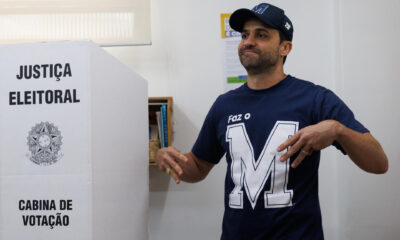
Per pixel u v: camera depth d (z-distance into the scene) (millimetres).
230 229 1180
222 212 1979
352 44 1852
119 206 1113
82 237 875
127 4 1948
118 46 1952
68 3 1940
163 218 1989
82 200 881
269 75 1232
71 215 880
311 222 1099
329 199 1962
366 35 1830
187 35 2051
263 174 1114
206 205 1987
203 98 2023
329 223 1949
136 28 1936
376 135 1794
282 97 1190
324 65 1999
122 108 1163
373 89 1808
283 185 1104
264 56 1188
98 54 952
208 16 2051
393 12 1749
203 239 1972
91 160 890
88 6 1942
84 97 892
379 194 1780
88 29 1931
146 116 1489
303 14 2020
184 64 2041
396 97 1748
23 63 906
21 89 904
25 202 892
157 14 2070
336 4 1932
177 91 2033
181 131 2014
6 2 1929
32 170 895
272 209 1093
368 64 1822
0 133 907
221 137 1271
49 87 899
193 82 2031
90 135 890
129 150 1235
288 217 1082
